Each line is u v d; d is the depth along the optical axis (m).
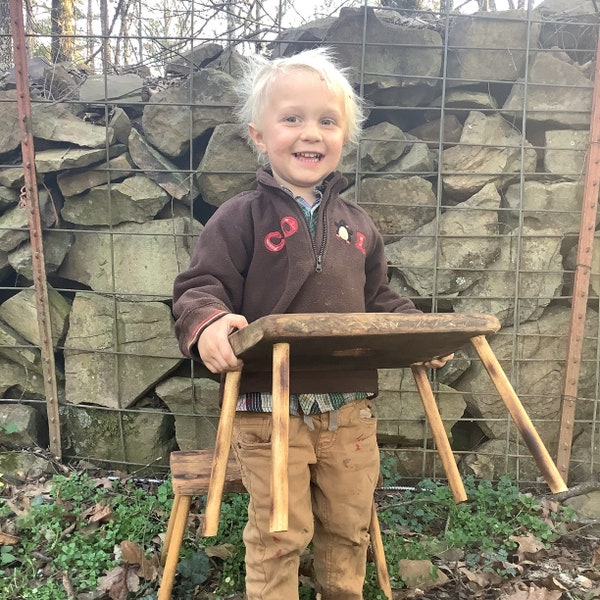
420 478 2.93
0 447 2.90
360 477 1.60
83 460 2.96
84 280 2.93
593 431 2.84
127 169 2.83
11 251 2.90
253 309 1.56
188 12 3.36
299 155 1.59
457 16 2.86
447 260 2.85
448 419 2.92
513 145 2.85
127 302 2.89
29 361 2.95
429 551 2.30
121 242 2.89
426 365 1.62
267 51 3.33
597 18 2.92
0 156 2.93
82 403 2.97
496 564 2.22
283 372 1.08
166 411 2.97
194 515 2.47
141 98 3.01
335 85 1.60
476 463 2.92
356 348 1.26
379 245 1.85
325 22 2.88
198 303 1.39
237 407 1.55
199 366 3.00
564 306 2.96
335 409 1.57
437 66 2.87
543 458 1.14
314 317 1.07
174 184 2.88
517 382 2.90
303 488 1.50
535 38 2.88
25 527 2.26
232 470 1.91
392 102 2.94
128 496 2.64
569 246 2.92
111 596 1.96
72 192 2.85
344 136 1.72
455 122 2.95
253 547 1.52
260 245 1.56
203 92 2.87
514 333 2.85
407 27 2.86
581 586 2.12
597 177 2.75
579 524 2.54
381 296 1.85
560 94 2.85
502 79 2.89
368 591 1.93
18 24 2.69
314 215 1.64
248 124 1.76
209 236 1.58
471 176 2.87
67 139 2.84
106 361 2.93
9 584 1.98
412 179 2.86
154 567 2.06
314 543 1.68
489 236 2.82
